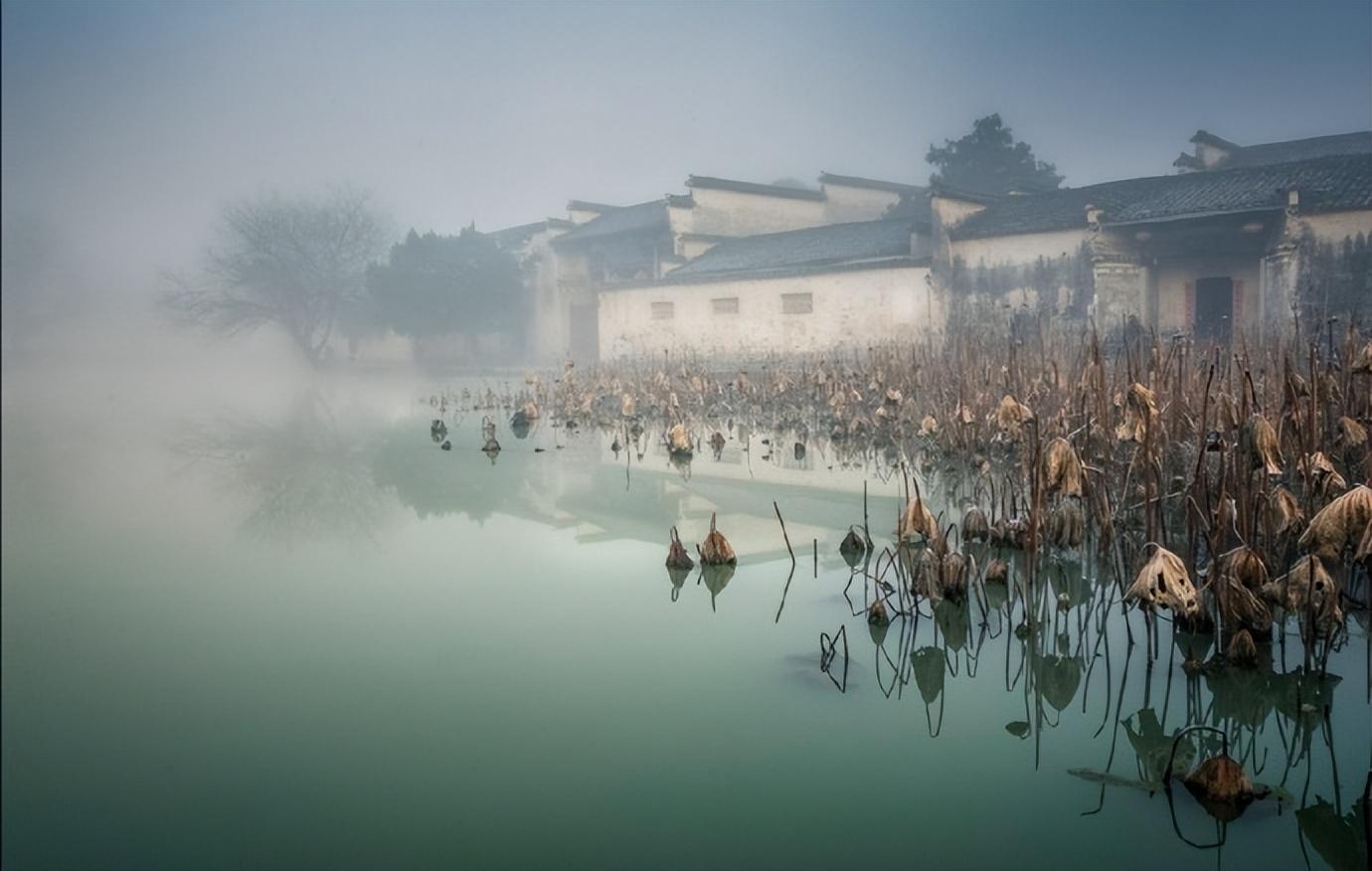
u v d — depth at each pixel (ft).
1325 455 13.21
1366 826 6.89
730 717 9.24
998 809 7.50
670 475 23.90
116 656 11.24
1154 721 9.13
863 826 7.25
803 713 9.36
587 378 48.44
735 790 7.82
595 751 8.59
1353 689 9.73
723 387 41.14
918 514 13.01
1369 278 42.04
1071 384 21.98
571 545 16.69
